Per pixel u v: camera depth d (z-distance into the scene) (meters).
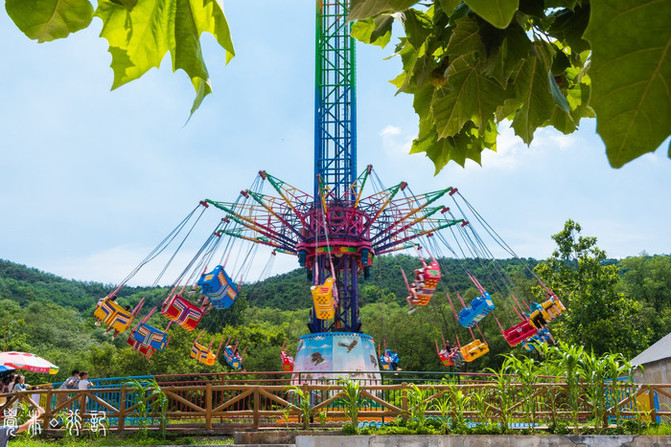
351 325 22.36
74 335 89.62
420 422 12.42
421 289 19.52
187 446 12.20
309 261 23.45
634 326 38.69
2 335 68.31
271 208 22.78
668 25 0.78
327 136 23.59
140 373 45.66
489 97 2.03
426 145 2.67
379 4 1.15
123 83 1.14
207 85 1.15
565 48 2.43
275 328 67.12
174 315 20.48
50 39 0.97
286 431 12.60
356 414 12.52
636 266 63.56
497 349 51.91
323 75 24.06
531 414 13.35
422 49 2.46
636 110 0.79
